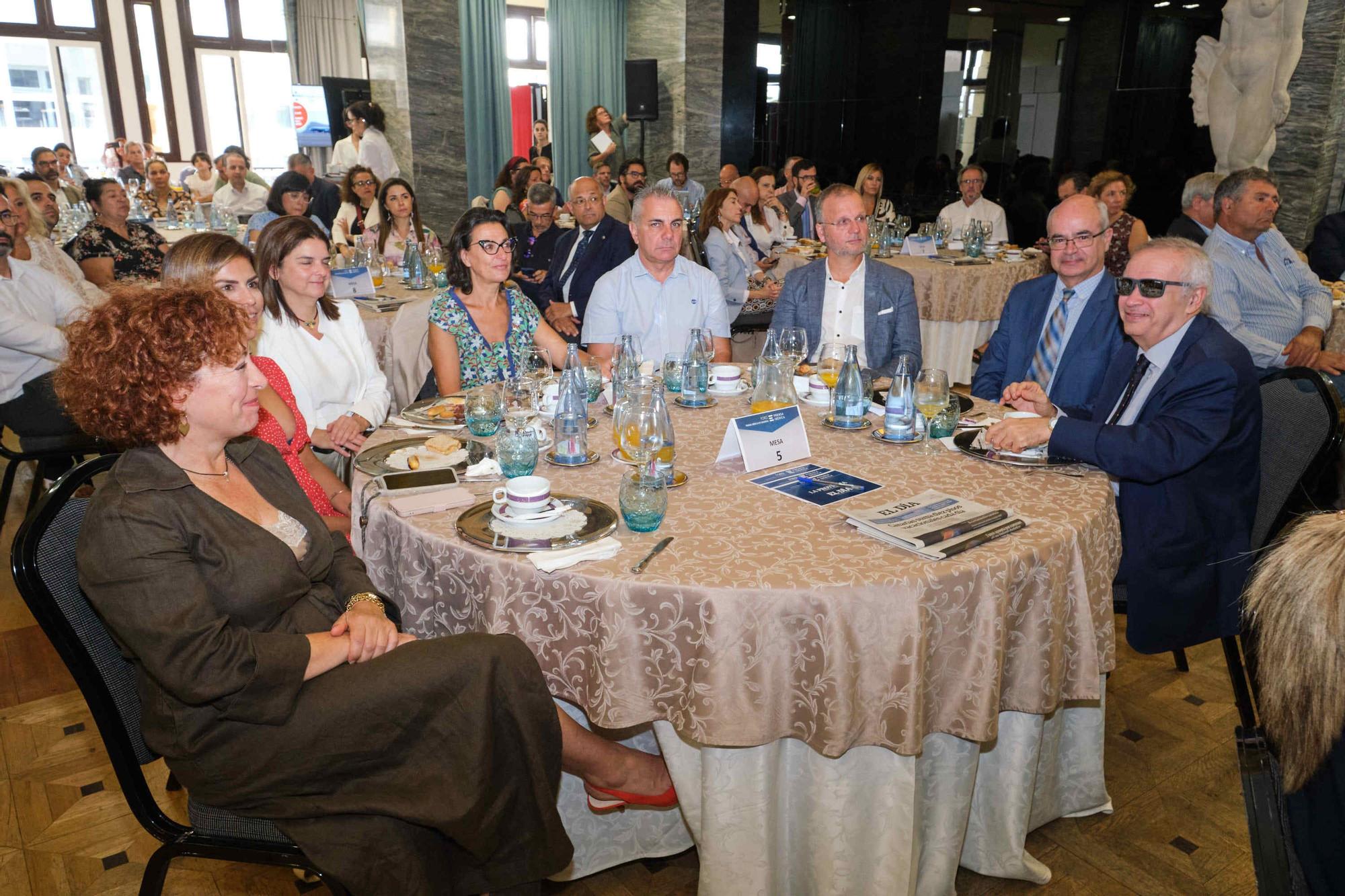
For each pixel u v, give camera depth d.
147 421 1.40
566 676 1.60
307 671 1.43
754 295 5.78
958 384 5.85
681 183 8.77
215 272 2.39
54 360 3.43
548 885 1.99
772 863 1.73
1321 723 0.82
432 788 1.46
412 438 2.28
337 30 11.52
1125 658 2.99
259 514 1.63
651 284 3.33
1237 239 3.88
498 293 3.17
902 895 1.72
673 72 10.91
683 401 2.63
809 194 8.35
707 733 1.51
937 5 10.22
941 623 1.54
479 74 11.38
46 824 2.21
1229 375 2.08
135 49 12.50
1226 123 7.60
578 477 2.01
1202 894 1.96
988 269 5.64
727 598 1.46
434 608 1.75
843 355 2.79
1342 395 3.74
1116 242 5.29
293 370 2.84
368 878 1.41
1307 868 0.86
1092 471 2.04
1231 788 2.33
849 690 1.50
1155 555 2.15
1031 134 9.83
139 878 2.04
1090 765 2.14
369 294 4.54
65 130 12.42
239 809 1.44
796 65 11.12
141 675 1.43
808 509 1.81
